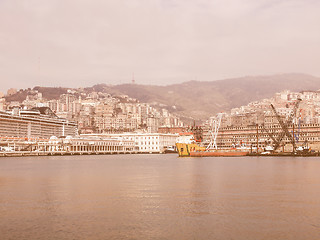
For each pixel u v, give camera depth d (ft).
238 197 223.71
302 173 393.09
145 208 191.42
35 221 164.66
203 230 148.66
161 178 347.97
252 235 141.18
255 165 551.18
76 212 182.60
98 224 159.22
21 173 419.95
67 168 515.09
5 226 156.66
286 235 140.67
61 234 144.87
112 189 265.34
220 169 466.70
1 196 232.94
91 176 376.27
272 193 238.89
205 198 220.84
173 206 196.24
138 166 559.79
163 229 150.71
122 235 143.13
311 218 166.50
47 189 267.18
